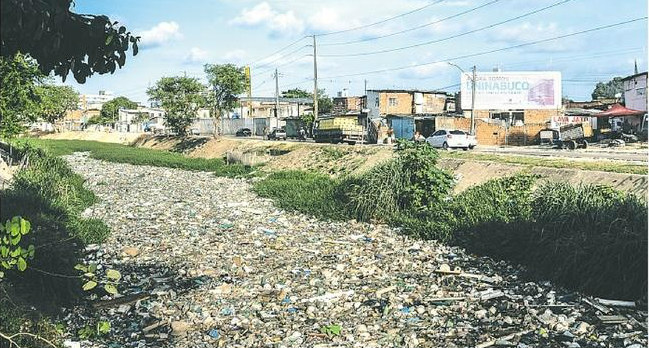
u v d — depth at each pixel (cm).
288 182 2948
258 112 10756
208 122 9738
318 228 1889
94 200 2552
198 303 1110
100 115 13588
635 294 1070
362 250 1560
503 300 1107
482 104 6831
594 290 1112
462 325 977
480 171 2441
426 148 1966
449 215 1717
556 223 1321
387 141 5334
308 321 1011
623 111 5109
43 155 3678
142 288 1206
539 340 905
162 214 2202
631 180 1819
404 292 1173
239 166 4050
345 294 1159
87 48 619
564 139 4438
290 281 1264
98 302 1092
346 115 6278
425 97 7962
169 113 6844
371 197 1970
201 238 1728
